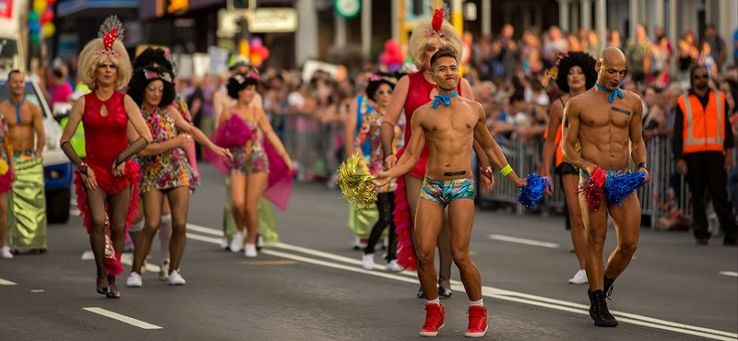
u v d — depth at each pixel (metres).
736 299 15.34
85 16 78.06
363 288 16.09
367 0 50.91
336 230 22.73
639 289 16.06
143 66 16.58
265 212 20.20
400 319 13.86
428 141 12.88
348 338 12.77
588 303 14.94
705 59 29.72
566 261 18.62
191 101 42.50
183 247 16.33
